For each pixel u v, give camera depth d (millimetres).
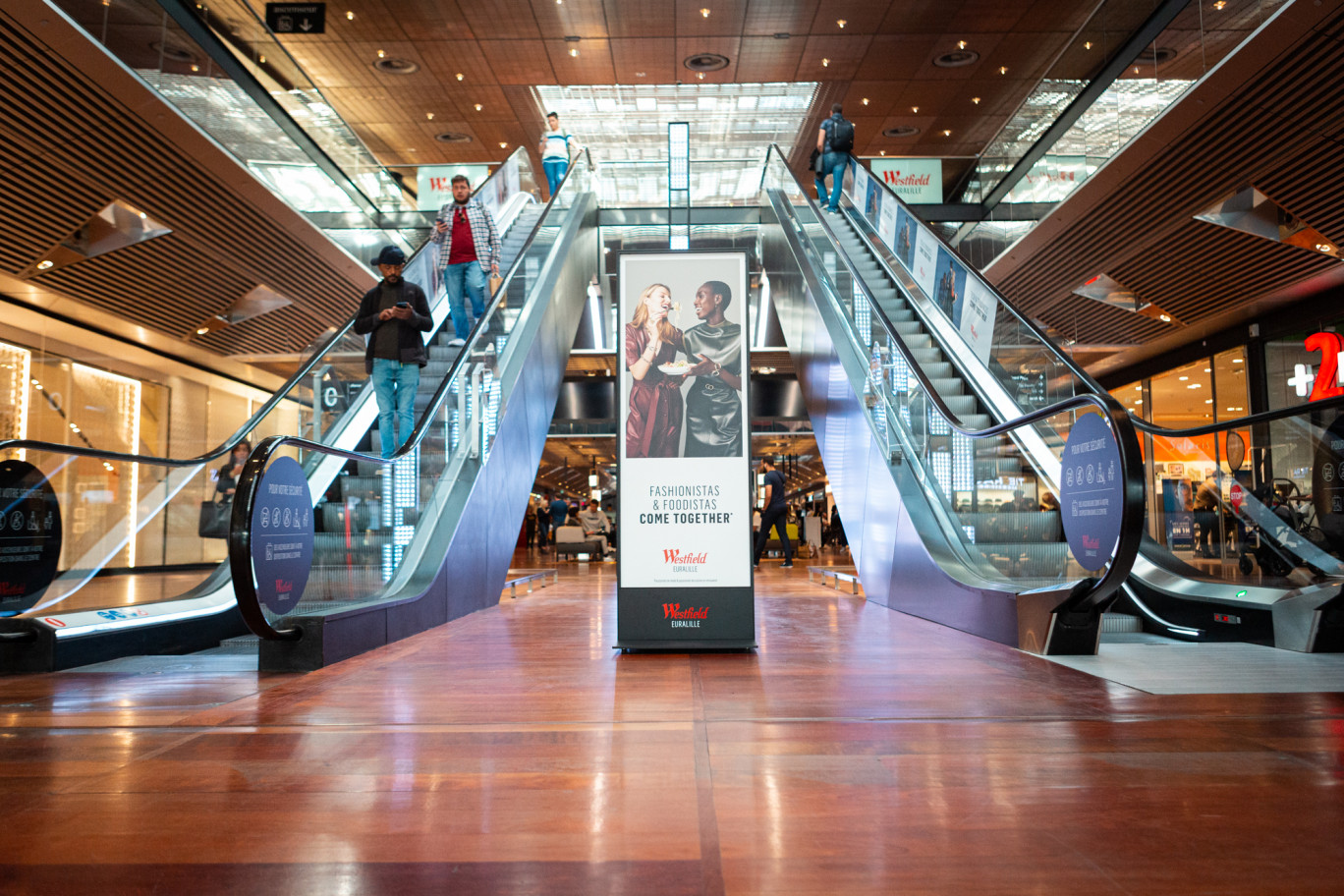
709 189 16641
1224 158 9023
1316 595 4273
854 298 8609
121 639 4492
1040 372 6406
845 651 4336
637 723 2793
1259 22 7676
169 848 1723
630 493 4520
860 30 14195
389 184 14984
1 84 6965
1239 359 13531
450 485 6488
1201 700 3105
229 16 10289
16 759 2396
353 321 6922
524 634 5164
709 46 14703
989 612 4762
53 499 4758
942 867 1604
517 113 17719
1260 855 1647
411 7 13438
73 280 10320
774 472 12438
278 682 3594
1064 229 11594
